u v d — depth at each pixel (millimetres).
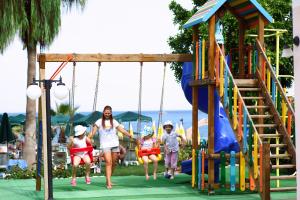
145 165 16547
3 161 23312
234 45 21312
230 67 15344
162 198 12828
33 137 24891
